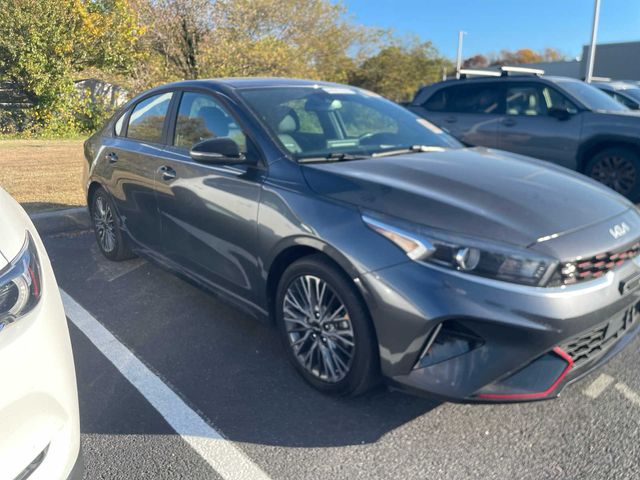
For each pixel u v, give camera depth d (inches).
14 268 67.8
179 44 676.1
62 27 575.8
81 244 213.3
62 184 296.4
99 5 613.0
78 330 142.5
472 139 333.4
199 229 138.6
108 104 672.4
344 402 111.3
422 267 94.0
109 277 178.7
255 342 136.1
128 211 171.0
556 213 102.7
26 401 63.4
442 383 94.0
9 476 62.0
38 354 65.7
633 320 112.7
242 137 131.9
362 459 95.4
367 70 1396.4
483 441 99.8
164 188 149.7
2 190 92.1
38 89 575.8
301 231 108.5
